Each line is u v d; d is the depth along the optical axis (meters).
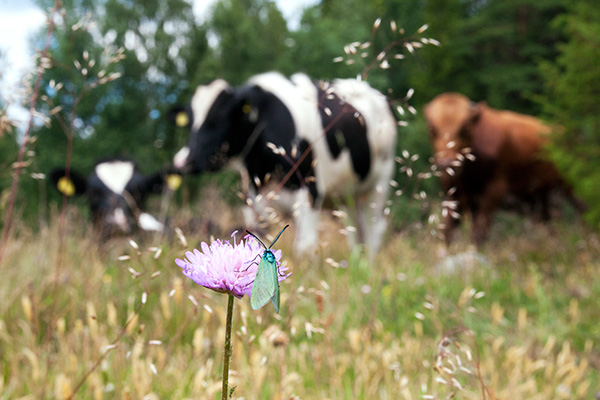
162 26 28.44
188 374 2.25
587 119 6.79
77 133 24.83
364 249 5.53
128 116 26.42
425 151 13.00
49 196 18.17
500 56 24.11
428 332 3.44
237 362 1.92
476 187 7.62
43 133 23.83
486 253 6.27
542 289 4.41
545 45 23.69
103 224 5.55
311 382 2.46
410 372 2.41
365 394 2.22
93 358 2.23
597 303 4.13
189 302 2.77
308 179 2.25
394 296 3.85
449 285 4.27
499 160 7.48
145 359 2.20
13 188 2.27
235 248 1.00
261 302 0.89
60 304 2.96
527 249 6.65
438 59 21.86
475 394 2.23
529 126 7.93
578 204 8.62
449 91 21.84
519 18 23.69
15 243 3.66
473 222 7.52
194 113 5.26
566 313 3.99
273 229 2.95
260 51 28.20
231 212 4.85
